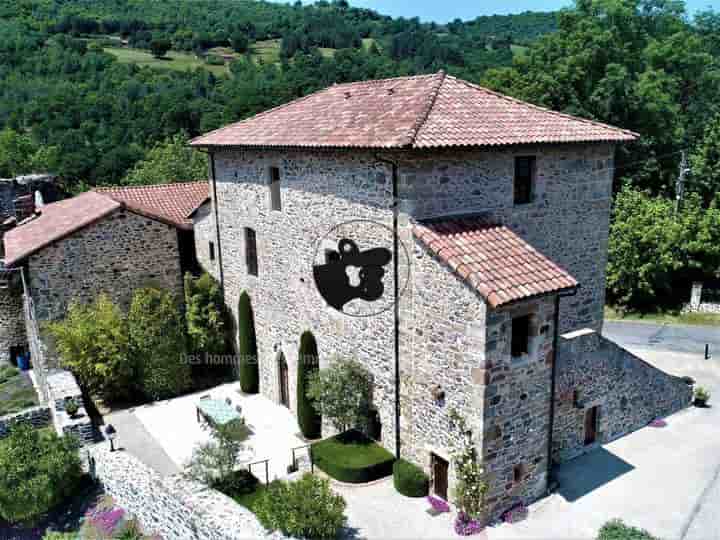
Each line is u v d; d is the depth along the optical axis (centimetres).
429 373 1402
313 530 1249
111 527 1521
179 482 1482
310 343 1823
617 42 4044
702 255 3200
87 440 1834
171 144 4794
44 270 2081
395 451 1553
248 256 2138
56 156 5050
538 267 1351
